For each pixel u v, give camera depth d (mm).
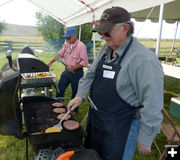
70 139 1325
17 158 2320
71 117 1620
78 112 3721
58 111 1673
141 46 1161
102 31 1075
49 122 1485
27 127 1388
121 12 1085
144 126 1144
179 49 13570
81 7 4203
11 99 1171
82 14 4574
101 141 1383
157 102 1066
